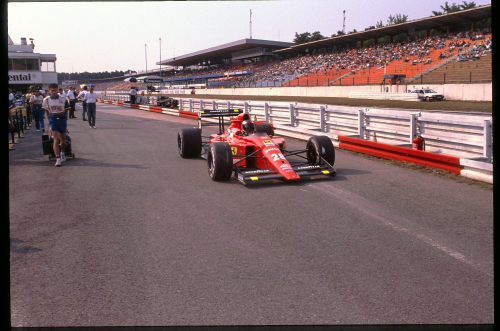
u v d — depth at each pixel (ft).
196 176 23.63
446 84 99.66
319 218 15.42
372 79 132.98
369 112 32.45
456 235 13.35
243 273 10.92
